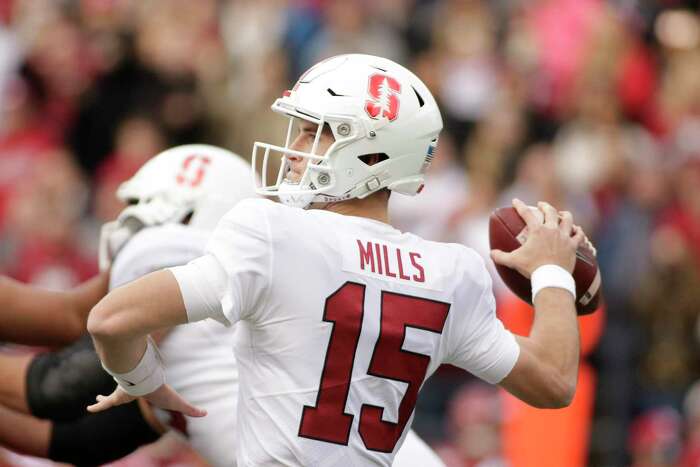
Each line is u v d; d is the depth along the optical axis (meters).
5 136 31.64
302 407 11.05
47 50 32.25
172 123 30.94
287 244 11.01
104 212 29.44
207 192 15.17
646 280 27.34
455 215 28.88
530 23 35.50
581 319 24.70
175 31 32.56
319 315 11.04
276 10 34.47
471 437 24.05
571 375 11.83
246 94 31.23
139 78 31.81
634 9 36.69
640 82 34.91
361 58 11.93
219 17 34.12
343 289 11.14
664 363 26.50
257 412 11.18
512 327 24.64
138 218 14.97
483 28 34.91
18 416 14.49
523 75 33.75
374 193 11.89
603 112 33.06
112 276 14.56
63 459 14.54
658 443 24.88
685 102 35.19
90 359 14.00
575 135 32.56
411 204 29.00
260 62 31.55
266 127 30.41
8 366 14.16
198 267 10.83
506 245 12.57
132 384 11.05
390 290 11.34
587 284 12.73
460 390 24.80
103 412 14.35
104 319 10.54
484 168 29.88
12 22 33.62
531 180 29.33
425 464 14.23
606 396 25.33
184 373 13.73
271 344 11.08
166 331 13.70
